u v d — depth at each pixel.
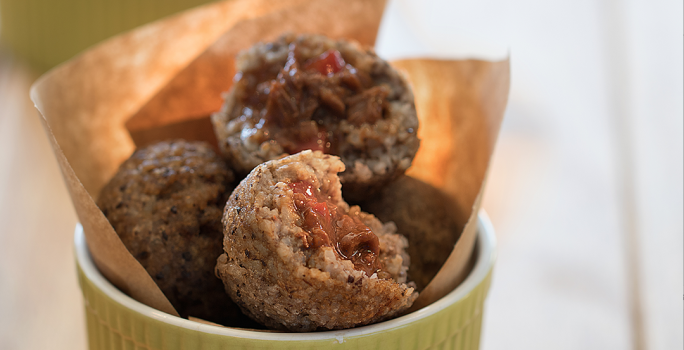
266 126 0.30
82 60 0.32
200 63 0.34
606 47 0.68
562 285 0.43
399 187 0.33
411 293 0.27
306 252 0.26
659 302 0.42
